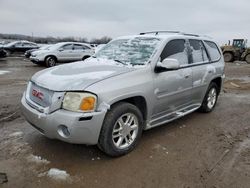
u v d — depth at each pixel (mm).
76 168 3521
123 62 4430
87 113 3340
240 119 5793
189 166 3666
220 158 3924
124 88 3688
